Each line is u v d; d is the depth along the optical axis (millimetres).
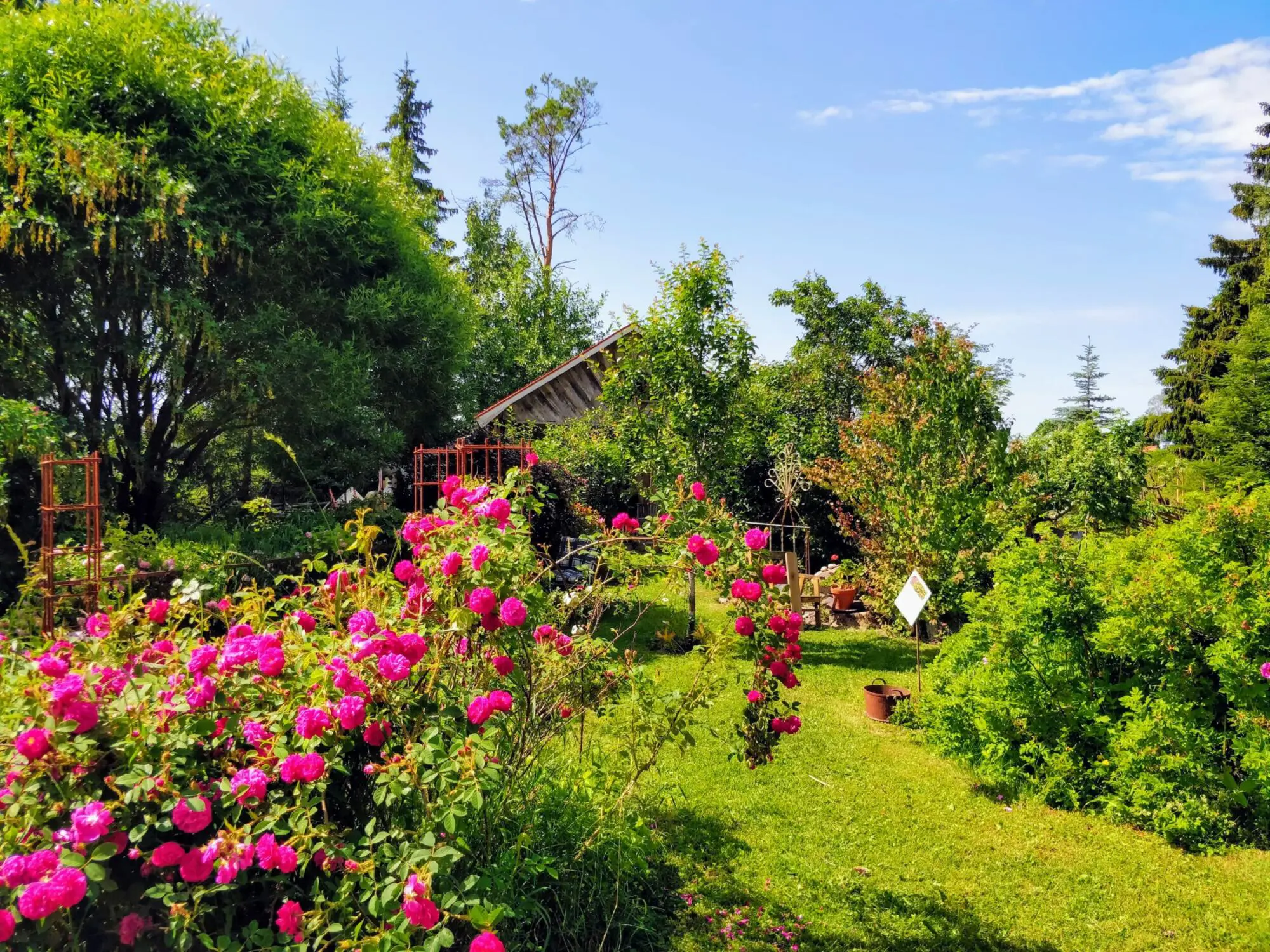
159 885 1904
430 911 1805
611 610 9000
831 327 18094
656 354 8906
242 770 2033
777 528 12430
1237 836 4180
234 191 8328
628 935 3156
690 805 4465
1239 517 4758
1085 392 30906
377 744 2258
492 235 27875
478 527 2842
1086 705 4758
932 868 3912
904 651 8438
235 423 9352
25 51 7316
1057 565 5094
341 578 2971
